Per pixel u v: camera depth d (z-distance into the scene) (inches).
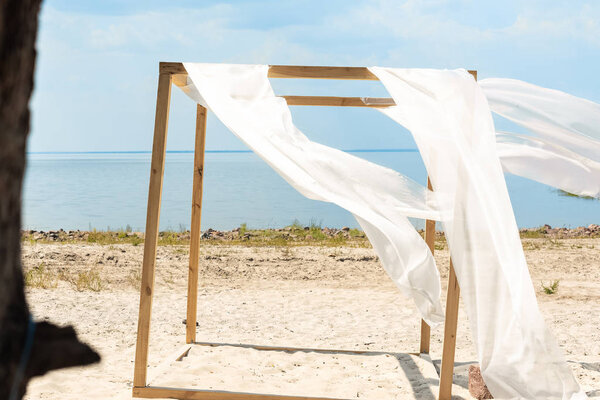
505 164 188.4
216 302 307.9
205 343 223.5
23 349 57.1
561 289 349.4
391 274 170.2
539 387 149.6
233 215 1204.5
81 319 255.9
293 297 324.8
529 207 1451.8
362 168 168.6
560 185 184.4
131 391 165.5
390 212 163.6
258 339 239.1
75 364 62.3
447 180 155.9
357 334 252.1
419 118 159.2
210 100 167.2
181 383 171.8
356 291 344.8
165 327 253.0
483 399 166.7
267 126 165.8
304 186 166.7
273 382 180.1
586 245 548.7
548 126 178.5
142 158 7042.3
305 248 509.0
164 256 439.8
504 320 153.0
